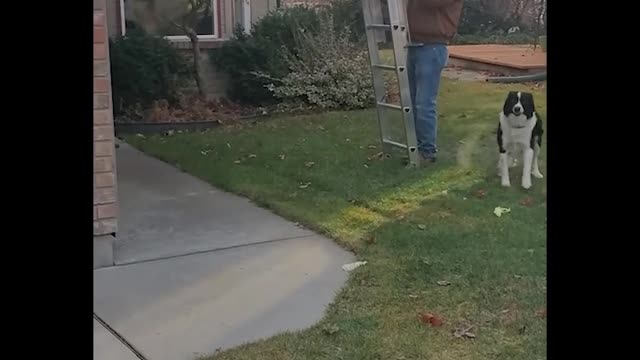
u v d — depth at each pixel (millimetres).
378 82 6414
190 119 8891
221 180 5883
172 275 3861
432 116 6035
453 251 4016
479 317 3211
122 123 8438
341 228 4574
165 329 3213
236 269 3936
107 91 3883
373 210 4934
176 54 9250
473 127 7457
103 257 4016
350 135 7496
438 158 6234
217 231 4641
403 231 4387
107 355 2969
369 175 5805
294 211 4965
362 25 10133
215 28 10109
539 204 4910
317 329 3166
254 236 4520
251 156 6723
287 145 7133
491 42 12398
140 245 4363
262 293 3596
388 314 3291
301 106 9312
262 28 9867
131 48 8852
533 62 10031
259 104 9633
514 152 5559
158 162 6754
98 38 3807
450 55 11000
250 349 3002
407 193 5270
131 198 5492
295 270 3902
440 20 5801
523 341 2971
